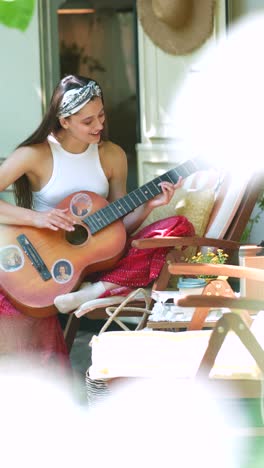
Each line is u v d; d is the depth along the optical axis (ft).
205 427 11.55
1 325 16.40
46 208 17.24
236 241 16.72
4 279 16.46
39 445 13.78
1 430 14.55
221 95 20.29
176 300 10.99
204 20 20.16
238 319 11.09
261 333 13.23
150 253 16.34
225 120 20.16
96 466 12.08
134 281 16.38
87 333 21.07
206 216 17.35
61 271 16.52
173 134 20.98
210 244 16.08
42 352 16.49
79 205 16.90
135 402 11.79
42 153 17.06
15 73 21.58
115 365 12.15
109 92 34.24
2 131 21.80
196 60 20.49
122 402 11.82
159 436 11.72
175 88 20.88
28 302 16.30
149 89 21.27
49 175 17.12
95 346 12.99
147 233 16.63
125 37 34.12
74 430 14.44
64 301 16.19
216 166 17.07
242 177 16.69
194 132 20.59
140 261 16.37
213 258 15.70
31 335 16.47
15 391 16.26
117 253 16.60
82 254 16.62
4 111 21.75
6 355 16.39
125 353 12.63
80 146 17.19
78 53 34.47
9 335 16.39
